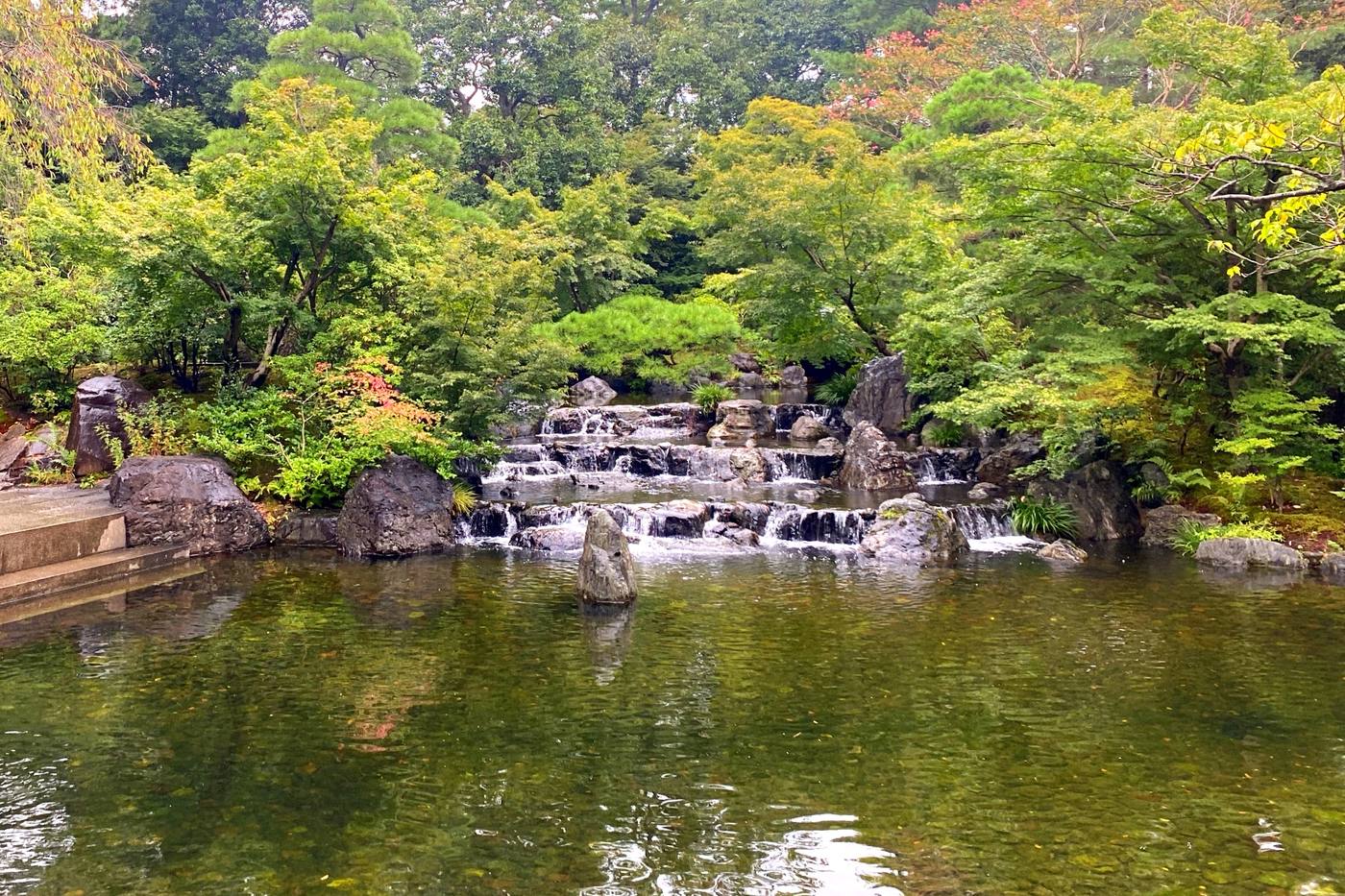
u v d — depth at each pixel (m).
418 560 16.34
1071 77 40.03
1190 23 19.25
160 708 9.38
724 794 7.64
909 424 25.41
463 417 19.06
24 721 8.99
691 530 18.16
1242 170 15.79
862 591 14.36
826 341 28.09
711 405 29.47
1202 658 11.12
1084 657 11.17
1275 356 18.80
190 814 7.21
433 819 7.18
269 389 19.39
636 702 9.70
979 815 7.27
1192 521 17.80
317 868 6.44
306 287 20.25
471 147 45.31
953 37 44.38
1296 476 19.81
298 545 17.30
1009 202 19.28
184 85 47.16
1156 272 19.19
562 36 50.22
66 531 14.63
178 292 18.75
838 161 27.19
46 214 19.50
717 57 60.16
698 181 41.47
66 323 22.31
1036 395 17.86
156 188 20.11
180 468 16.72
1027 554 17.11
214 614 12.80
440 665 10.82
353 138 20.94
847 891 6.19
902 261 25.67
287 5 52.56
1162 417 20.84
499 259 21.08
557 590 14.30
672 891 6.18
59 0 13.99
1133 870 6.45
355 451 17.70
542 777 7.95
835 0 61.72
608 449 23.91
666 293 45.09
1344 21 31.67
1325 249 7.48
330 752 8.40
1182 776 7.98
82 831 6.92
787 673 10.60
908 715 9.37
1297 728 9.01
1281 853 6.68
